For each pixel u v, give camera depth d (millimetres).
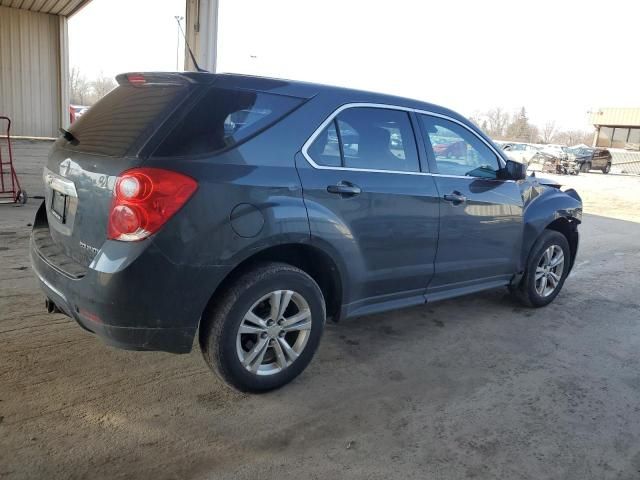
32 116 22828
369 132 3674
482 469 2787
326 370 3758
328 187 3318
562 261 5492
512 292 5367
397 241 3799
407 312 5066
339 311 3641
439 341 4418
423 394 3525
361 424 3123
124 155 2787
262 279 3090
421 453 2887
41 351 3650
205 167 2811
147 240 2660
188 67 9641
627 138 47406
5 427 2814
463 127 4434
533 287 5227
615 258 8188
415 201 3865
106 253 2703
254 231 2961
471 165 4477
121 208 2668
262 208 2988
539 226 5035
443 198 4086
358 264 3578
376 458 2818
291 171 3156
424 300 4246
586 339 4695
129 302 2686
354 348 4160
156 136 2787
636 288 6492
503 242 4730
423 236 3979
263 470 2668
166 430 2926
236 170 2914
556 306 5559
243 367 3160
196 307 2848
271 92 3203
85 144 3152
